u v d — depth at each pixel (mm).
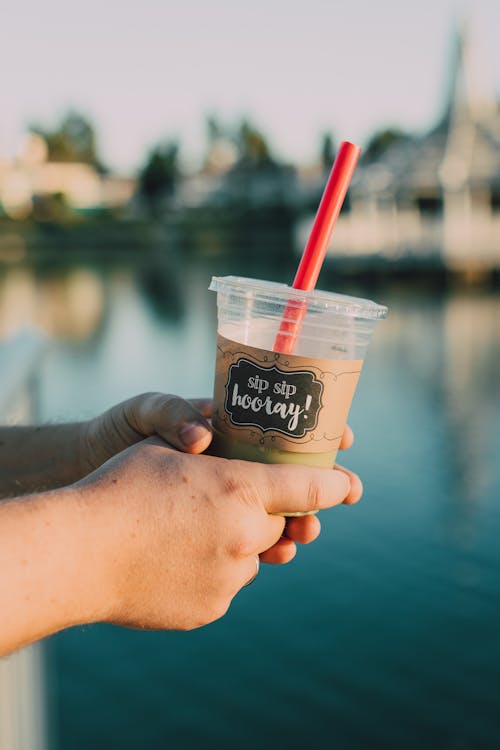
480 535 9453
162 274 47062
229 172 86688
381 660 6961
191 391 17766
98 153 87125
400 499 10656
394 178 46188
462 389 17859
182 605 998
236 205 83062
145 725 5977
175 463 1034
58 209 73938
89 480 997
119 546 940
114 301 34656
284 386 1200
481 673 6754
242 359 1224
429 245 43375
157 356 21875
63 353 22219
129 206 88062
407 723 6098
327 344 1214
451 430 14250
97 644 7211
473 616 7613
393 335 26328
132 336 25250
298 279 1287
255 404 1217
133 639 7293
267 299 1209
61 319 28938
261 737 5898
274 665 6871
